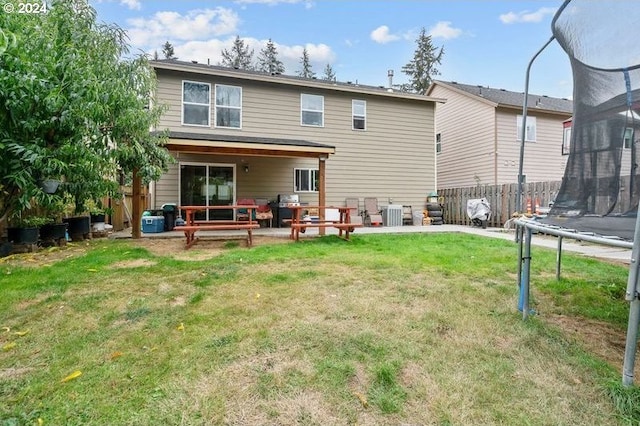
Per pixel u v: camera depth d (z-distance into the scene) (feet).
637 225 5.22
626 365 5.51
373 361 6.48
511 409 5.20
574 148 7.96
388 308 9.32
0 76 8.79
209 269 13.88
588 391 5.62
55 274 12.93
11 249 17.69
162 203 31.83
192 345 7.08
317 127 36.70
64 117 10.94
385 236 26.16
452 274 13.30
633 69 6.57
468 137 48.21
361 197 38.50
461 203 41.34
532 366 6.39
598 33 7.10
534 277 13.28
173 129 31.53
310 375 5.99
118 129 17.92
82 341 7.28
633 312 5.47
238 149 26.63
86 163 13.00
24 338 7.43
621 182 6.84
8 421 4.84
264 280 12.16
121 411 5.09
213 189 33.47
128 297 10.21
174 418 4.95
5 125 9.85
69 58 12.05
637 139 6.59
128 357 6.62
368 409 5.18
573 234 6.93
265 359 6.53
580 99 7.75
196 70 31.68
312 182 36.83
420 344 7.22
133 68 20.48
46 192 11.85
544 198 31.76
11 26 10.55
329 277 12.66
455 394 5.52
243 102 34.04
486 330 7.95
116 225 31.01
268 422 4.90
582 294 10.96
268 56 112.37
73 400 5.33
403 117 40.34
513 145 44.86
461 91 49.16
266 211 32.96
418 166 41.01
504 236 26.50
